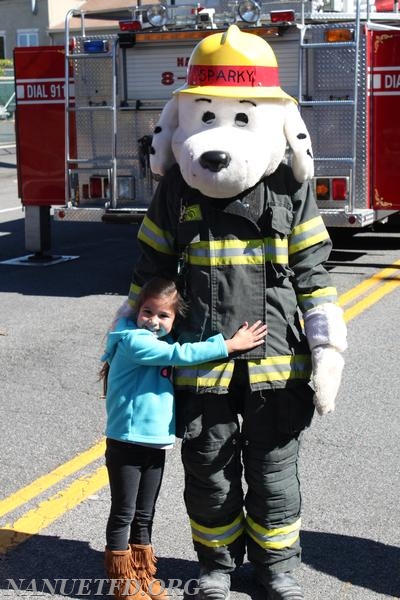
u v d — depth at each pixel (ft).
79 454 17.24
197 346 11.35
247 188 11.50
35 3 128.26
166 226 12.12
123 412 11.71
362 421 18.60
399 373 21.61
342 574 12.86
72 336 25.36
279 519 11.91
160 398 11.68
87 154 32.37
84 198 32.48
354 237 39.55
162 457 12.05
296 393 11.74
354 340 24.31
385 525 14.25
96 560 13.41
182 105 12.01
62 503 15.17
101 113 31.86
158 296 11.60
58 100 32.55
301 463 16.55
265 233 11.59
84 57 31.71
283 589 11.88
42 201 33.73
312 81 29.35
